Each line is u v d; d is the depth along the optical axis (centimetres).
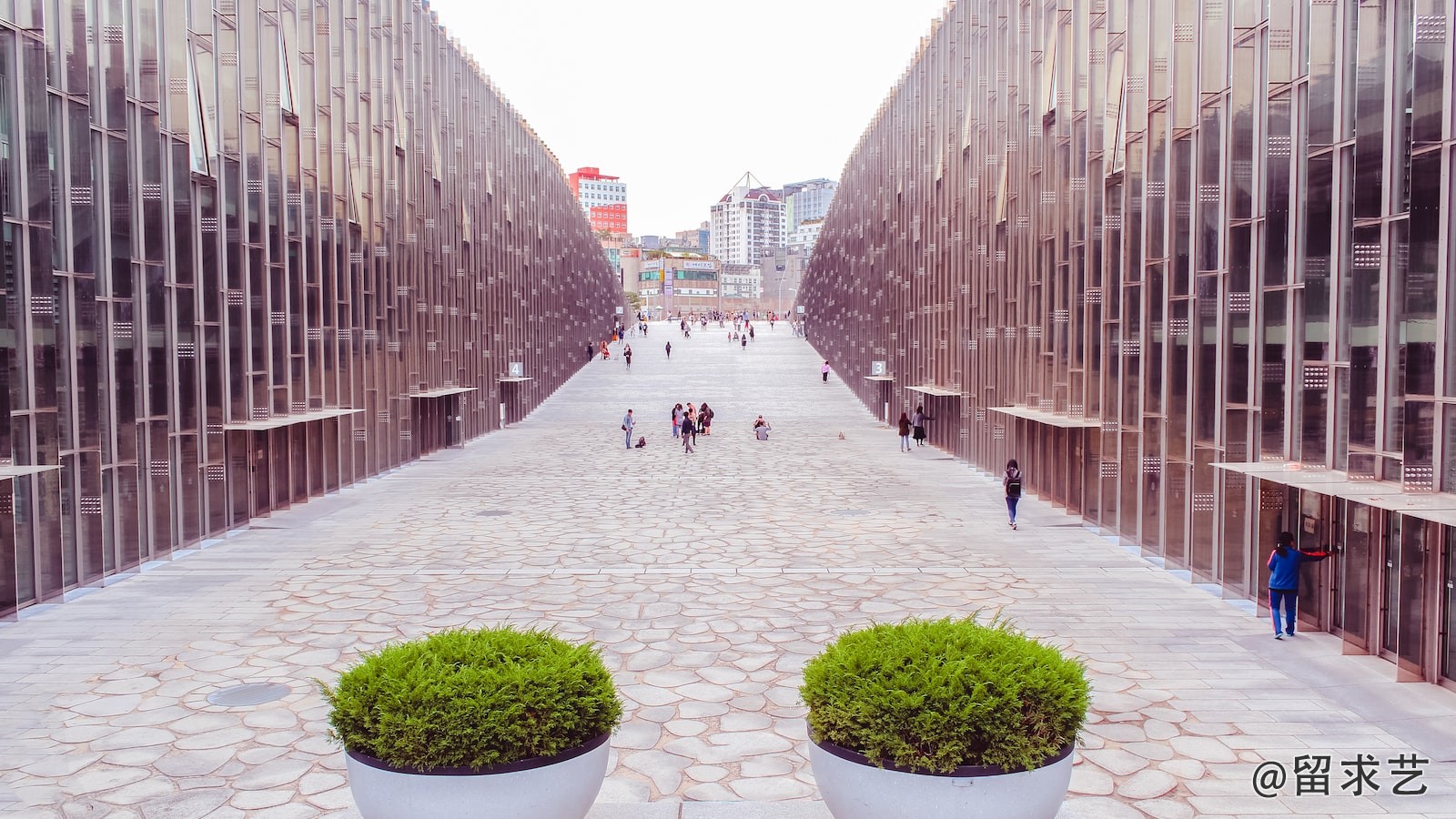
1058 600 1677
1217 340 1805
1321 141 1473
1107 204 2289
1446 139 1204
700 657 1353
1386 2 1323
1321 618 1481
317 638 1451
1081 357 2509
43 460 1650
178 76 2097
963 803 668
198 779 960
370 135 3275
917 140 4453
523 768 684
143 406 1967
